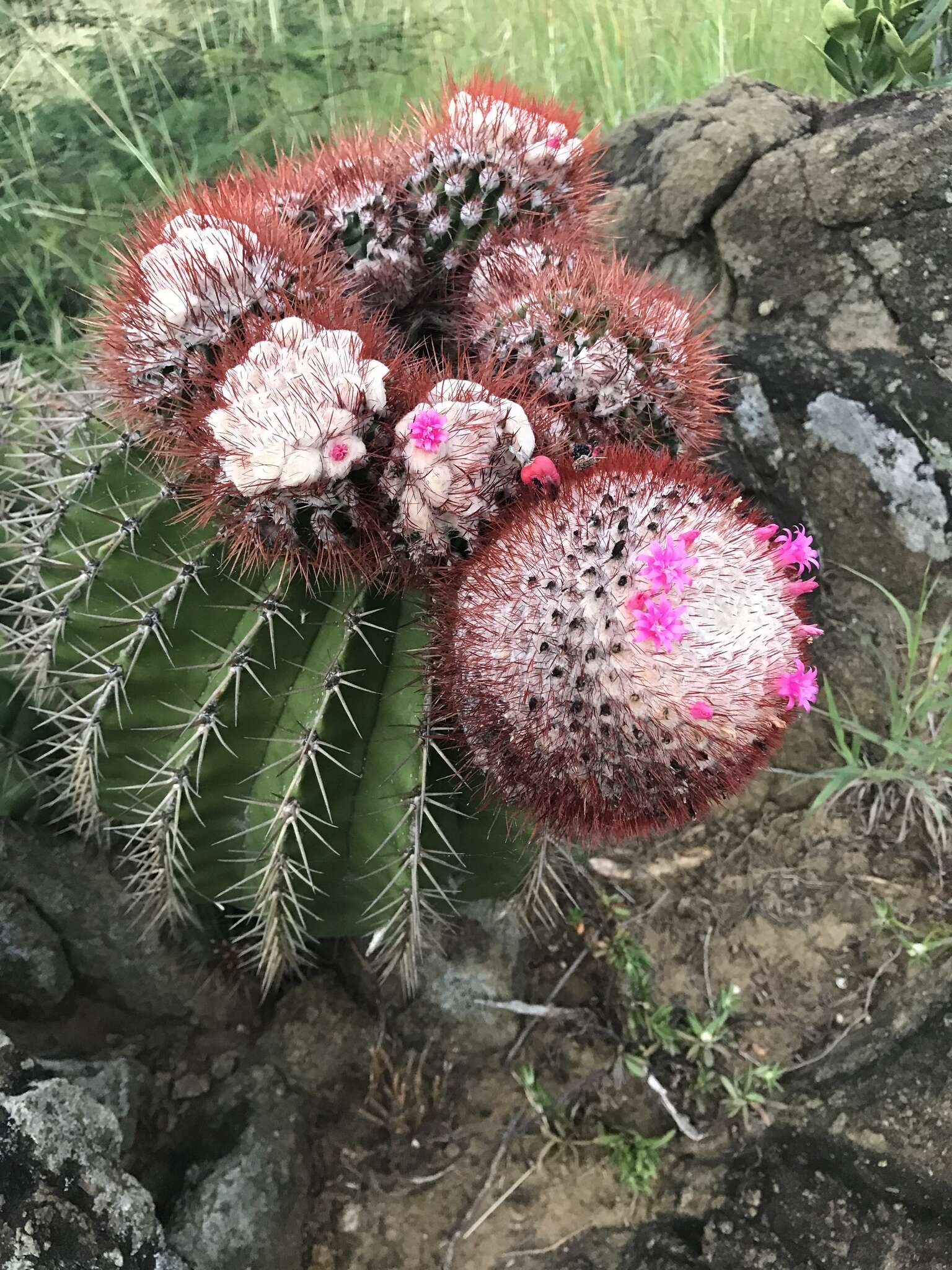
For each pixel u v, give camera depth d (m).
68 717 0.34
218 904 0.36
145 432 0.32
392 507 0.28
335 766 0.31
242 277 0.29
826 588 0.47
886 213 0.45
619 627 0.23
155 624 0.31
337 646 0.30
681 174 0.49
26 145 0.61
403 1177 0.37
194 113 0.63
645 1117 0.37
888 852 0.41
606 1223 0.35
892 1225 0.34
